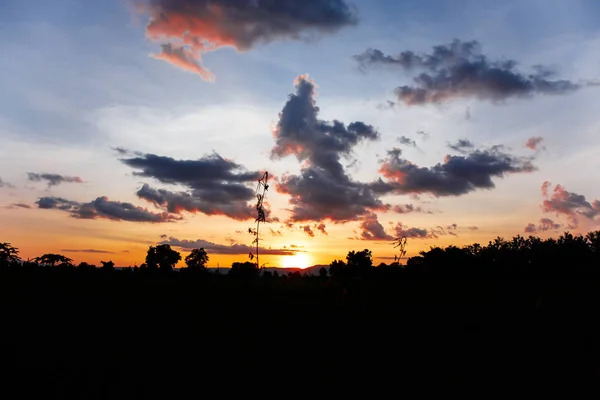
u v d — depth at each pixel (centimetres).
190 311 2066
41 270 3881
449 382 997
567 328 1664
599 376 1053
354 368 1095
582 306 1955
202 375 1004
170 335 1472
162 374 1003
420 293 2514
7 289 2853
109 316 1875
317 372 1052
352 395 892
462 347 1368
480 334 1584
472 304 2247
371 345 1373
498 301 2291
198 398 855
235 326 1673
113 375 985
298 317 1938
